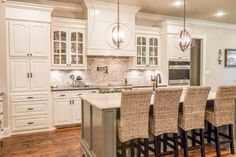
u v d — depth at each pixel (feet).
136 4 17.92
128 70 20.95
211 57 25.32
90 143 10.43
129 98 8.82
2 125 13.98
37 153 11.52
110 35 18.03
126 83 20.59
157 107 9.56
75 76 18.72
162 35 21.09
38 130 15.43
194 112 10.40
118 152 10.36
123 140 8.92
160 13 21.13
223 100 11.01
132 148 10.57
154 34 21.16
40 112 15.42
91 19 17.38
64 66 17.31
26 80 14.94
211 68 25.39
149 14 21.13
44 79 15.49
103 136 8.70
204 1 17.19
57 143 13.07
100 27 17.69
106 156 8.77
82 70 18.94
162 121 9.74
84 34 17.74
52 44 16.75
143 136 9.33
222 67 26.14
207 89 10.39
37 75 15.26
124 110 8.88
